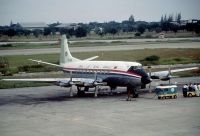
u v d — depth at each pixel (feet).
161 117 122.11
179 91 187.32
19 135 102.27
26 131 106.73
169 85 170.50
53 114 131.64
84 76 187.11
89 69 184.65
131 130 104.94
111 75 173.78
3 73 278.46
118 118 121.90
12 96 180.14
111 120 119.14
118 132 103.09
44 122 118.52
